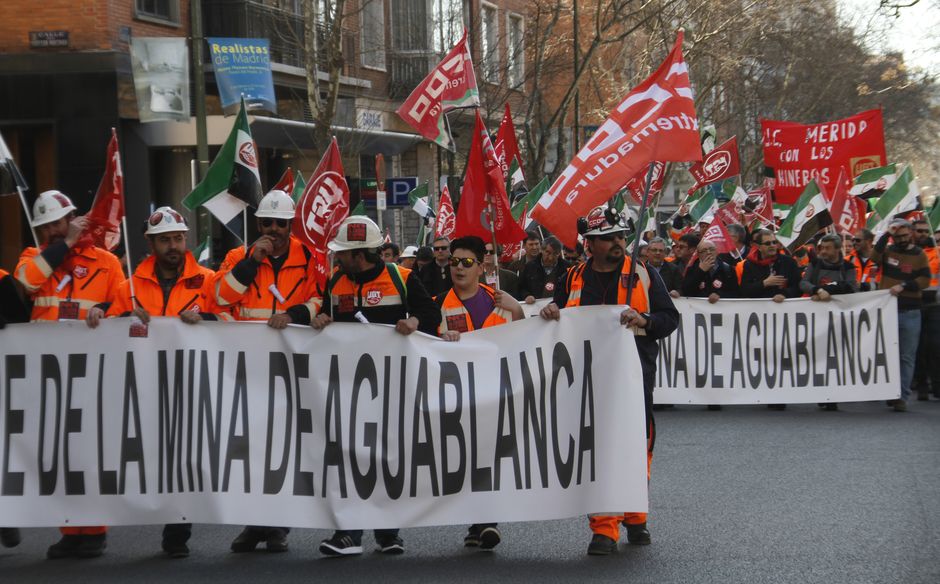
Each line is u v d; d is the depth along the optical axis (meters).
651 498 8.70
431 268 14.28
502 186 8.15
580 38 35.69
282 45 25.62
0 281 7.47
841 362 13.59
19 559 7.29
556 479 7.20
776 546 7.20
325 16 22.05
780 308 13.63
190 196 9.32
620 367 7.20
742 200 20.52
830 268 14.55
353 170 26.42
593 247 7.48
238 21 24.61
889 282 14.14
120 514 7.26
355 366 7.30
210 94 24.33
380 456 7.25
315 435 7.28
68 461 7.30
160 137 23.36
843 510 8.16
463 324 7.61
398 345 7.28
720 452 10.71
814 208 16.92
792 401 13.61
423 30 30.67
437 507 7.23
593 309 7.25
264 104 18.95
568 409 7.23
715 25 35.06
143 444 7.31
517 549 7.37
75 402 7.33
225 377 7.32
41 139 22.59
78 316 7.75
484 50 32.75
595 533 7.19
